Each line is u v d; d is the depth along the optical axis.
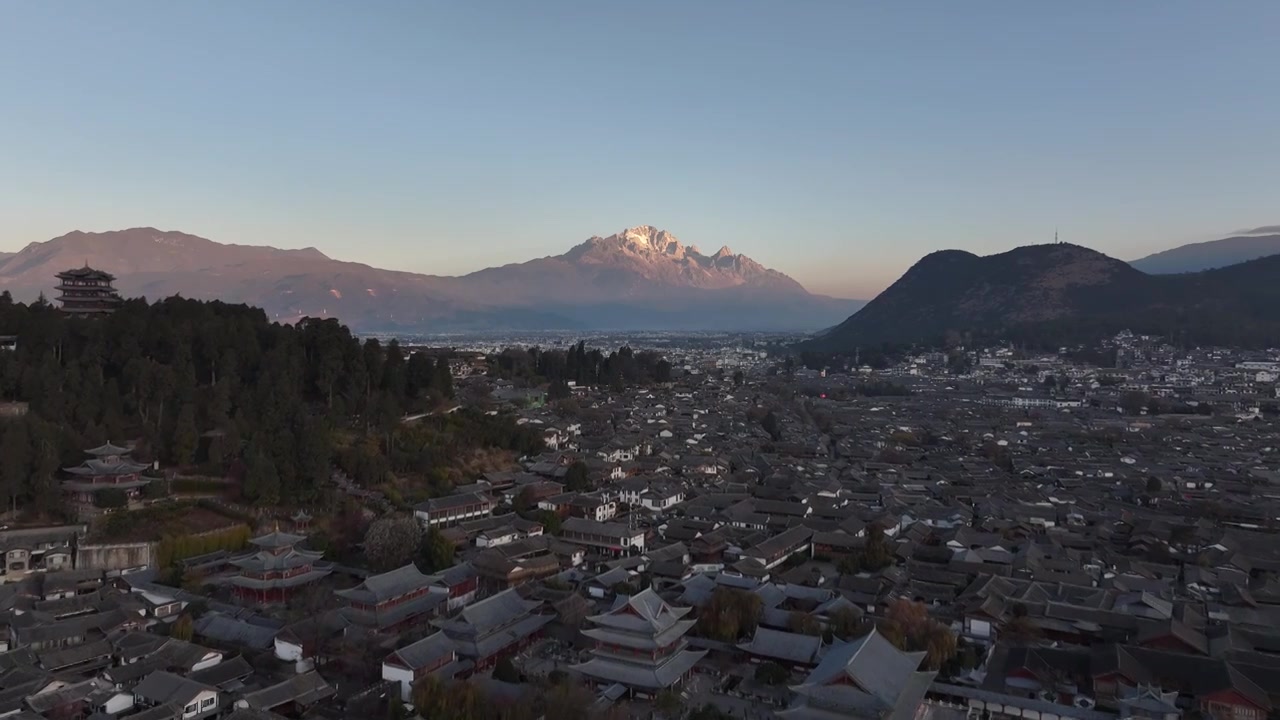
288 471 153.88
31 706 86.00
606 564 146.12
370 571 137.12
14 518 135.12
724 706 92.50
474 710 84.50
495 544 150.75
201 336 186.50
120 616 110.00
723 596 113.06
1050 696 92.75
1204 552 153.38
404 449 182.38
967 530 166.25
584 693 87.31
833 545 156.88
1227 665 93.38
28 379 156.62
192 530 139.75
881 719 74.44
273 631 105.88
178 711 86.38
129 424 162.25
